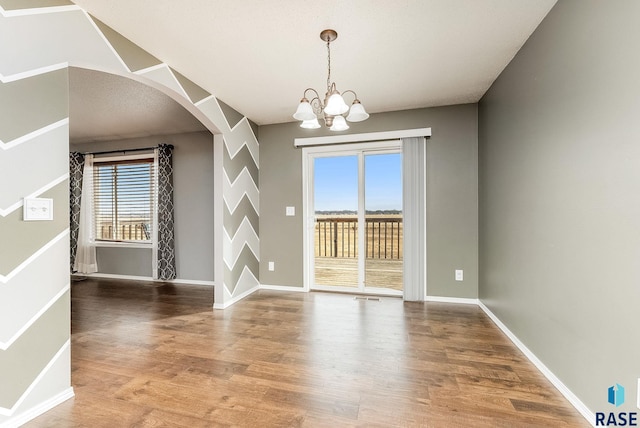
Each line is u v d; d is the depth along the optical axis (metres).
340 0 1.77
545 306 1.91
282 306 3.37
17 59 1.48
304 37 2.15
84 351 2.26
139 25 2.00
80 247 4.89
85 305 3.43
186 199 4.55
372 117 3.72
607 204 1.38
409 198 3.53
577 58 1.58
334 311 3.19
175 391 1.75
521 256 2.25
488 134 3.01
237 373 1.95
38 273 1.55
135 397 1.69
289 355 2.19
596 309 1.46
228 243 3.43
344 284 4.18
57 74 1.67
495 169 2.80
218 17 1.92
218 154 3.33
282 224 4.12
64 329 1.67
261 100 3.30
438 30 2.07
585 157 1.53
